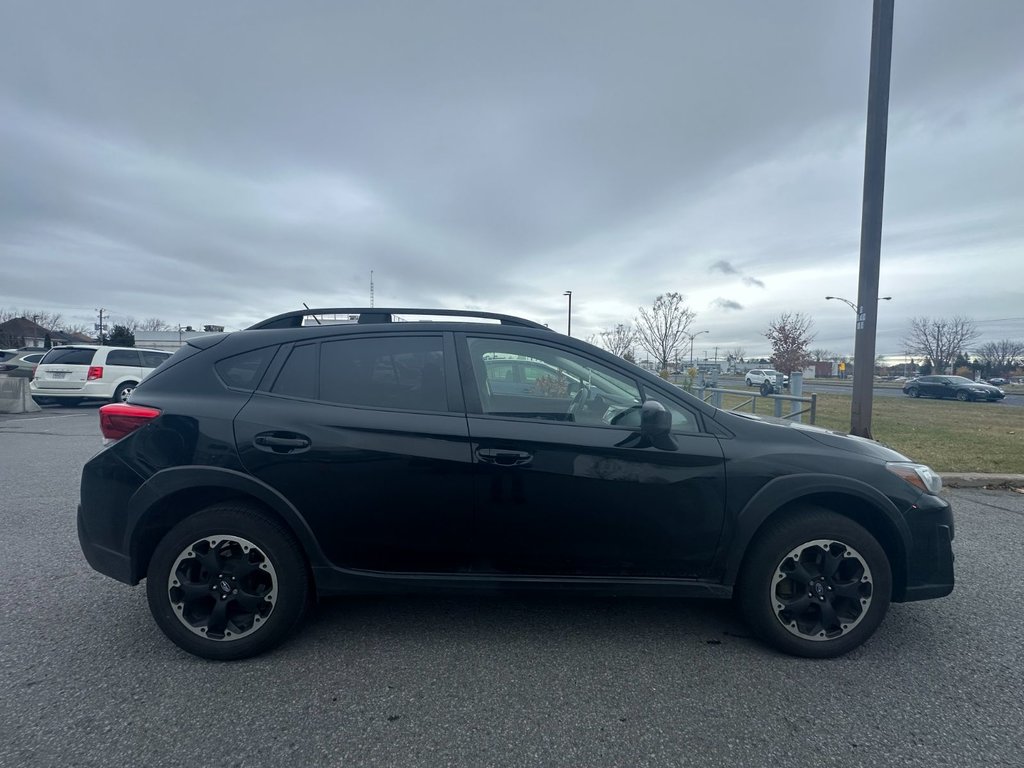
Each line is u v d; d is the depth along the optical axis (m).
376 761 2.28
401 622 3.45
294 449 2.98
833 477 3.06
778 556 3.05
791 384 9.33
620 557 3.09
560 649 3.16
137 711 2.57
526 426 3.07
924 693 2.78
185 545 2.96
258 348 3.25
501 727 2.49
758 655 3.12
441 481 3.01
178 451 3.00
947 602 3.82
